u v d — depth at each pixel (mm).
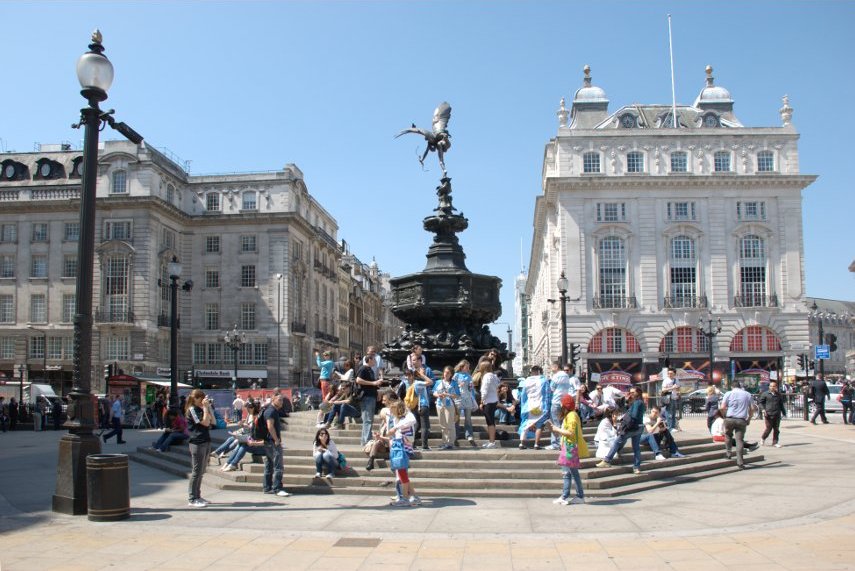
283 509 11617
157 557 8539
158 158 62312
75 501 11000
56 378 59250
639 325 56688
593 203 57875
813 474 15320
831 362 118438
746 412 16578
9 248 60812
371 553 8695
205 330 63531
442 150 19922
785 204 57625
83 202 11297
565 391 15195
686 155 58188
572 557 8422
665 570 7801
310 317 71125
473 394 15578
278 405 13281
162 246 60875
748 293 57375
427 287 18516
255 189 64938
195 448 12000
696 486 13883
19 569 8031
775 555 8336
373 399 15211
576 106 65188
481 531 9891
